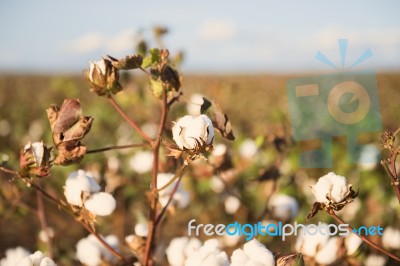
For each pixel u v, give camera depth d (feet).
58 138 4.07
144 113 13.57
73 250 8.92
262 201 8.80
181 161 6.06
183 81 4.33
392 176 4.24
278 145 8.41
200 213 9.89
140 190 8.89
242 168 9.08
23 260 4.22
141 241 4.87
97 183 4.53
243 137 12.57
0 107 32.96
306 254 4.77
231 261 3.83
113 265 5.16
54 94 22.57
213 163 7.88
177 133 3.86
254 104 41.16
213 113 4.32
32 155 4.12
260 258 3.73
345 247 4.75
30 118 28.17
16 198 8.67
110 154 12.66
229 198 8.80
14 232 12.23
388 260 5.75
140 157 8.80
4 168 4.26
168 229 10.50
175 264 5.02
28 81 110.11
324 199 4.06
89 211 4.39
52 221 10.57
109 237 5.37
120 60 4.21
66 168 10.16
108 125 18.71
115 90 4.27
